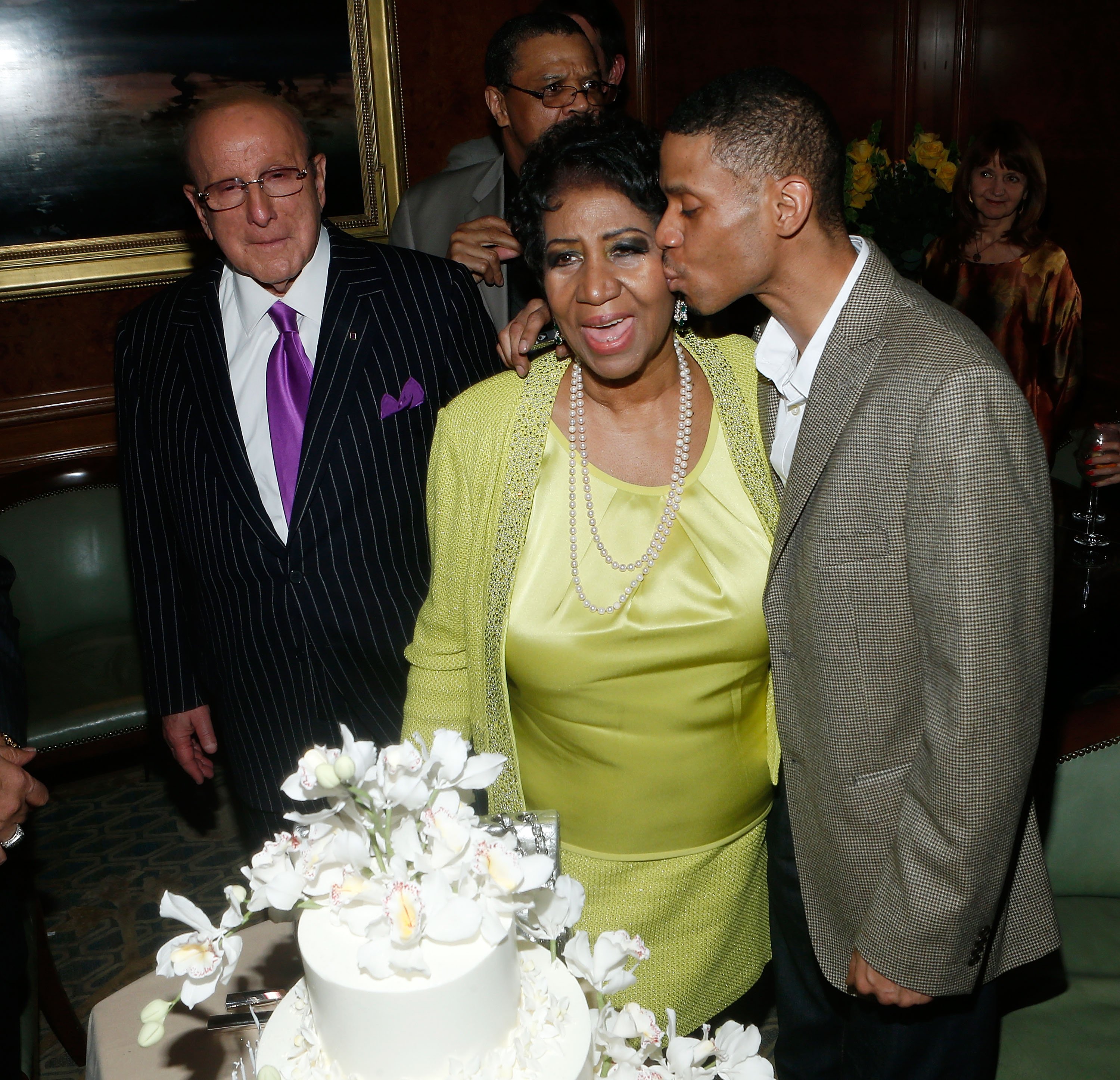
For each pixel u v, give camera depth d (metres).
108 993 2.66
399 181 4.25
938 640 1.23
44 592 3.32
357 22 4.00
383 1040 0.87
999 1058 1.63
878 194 3.69
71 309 3.94
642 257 1.36
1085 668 2.30
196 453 1.96
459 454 1.57
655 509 1.51
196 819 3.38
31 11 3.56
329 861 0.90
